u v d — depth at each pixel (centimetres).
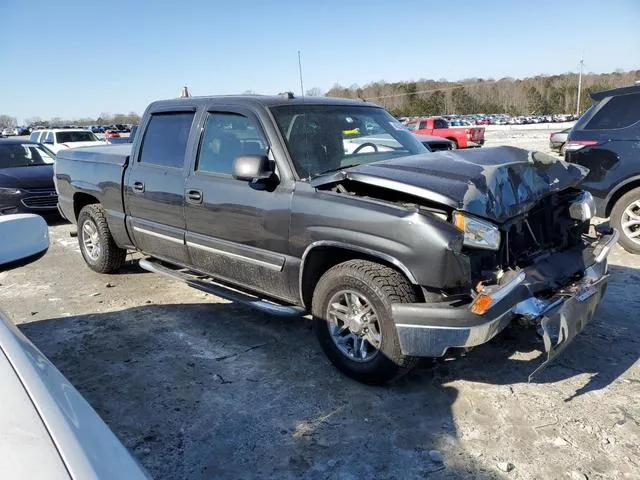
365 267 329
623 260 606
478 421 309
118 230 550
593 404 322
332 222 338
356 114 446
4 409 139
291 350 409
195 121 449
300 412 325
